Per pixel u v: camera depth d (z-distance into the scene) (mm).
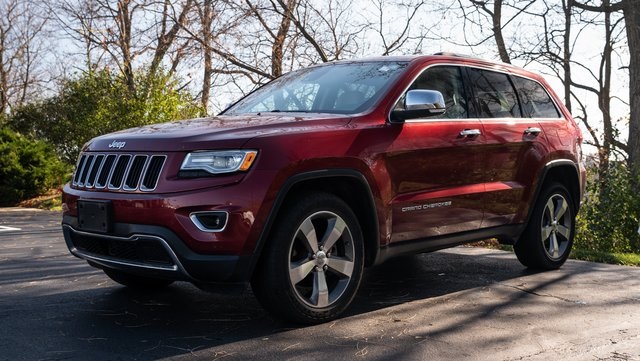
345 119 4285
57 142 21938
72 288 5148
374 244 4340
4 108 36875
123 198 3805
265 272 3809
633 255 7598
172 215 3645
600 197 9812
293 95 5102
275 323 4066
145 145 3914
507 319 4223
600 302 4738
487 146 5164
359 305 4582
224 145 3727
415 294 4961
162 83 18484
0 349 3508
